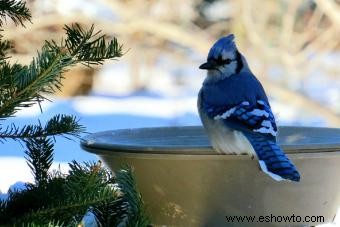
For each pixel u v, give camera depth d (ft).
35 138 16.72
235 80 20.68
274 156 16.48
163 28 57.36
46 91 15.25
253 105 19.88
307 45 57.00
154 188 17.31
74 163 16.83
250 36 55.93
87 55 15.24
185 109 53.98
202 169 16.63
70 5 55.83
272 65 55.98
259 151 16.84
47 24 54.49
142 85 59.06
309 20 56.85
